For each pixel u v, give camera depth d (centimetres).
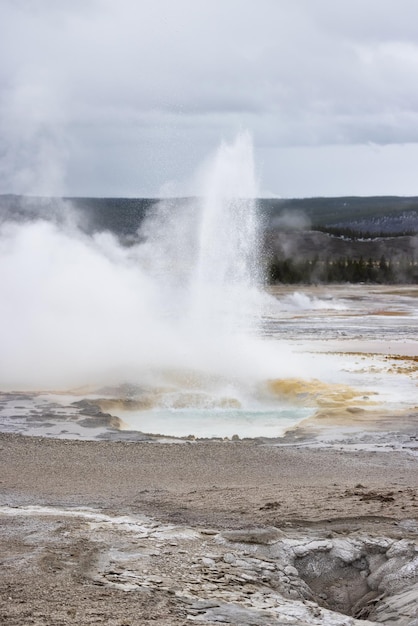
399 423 2159
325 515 1205
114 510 1243
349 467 1655
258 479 1534
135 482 1490
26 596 836
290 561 1041
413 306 6981
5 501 1299
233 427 2231
